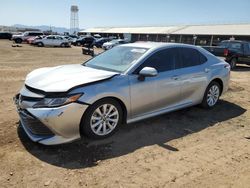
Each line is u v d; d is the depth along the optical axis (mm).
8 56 19859
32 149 4129
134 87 4711
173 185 3414
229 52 15711
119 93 4496
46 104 3992
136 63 4887
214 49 16469
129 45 5684
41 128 4090
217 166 3926
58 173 3559
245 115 6281
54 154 4016
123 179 3490
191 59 5891
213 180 3570
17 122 5148
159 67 5203
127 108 4707
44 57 20219
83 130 4328
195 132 5105
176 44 5703
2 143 4273
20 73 11219
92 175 3549
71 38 45969
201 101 6266
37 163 3766
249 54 16453
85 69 4914
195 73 5836
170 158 4074
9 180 3377
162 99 5250
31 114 4047
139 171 3688
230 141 4801
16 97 4754
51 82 4270
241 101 7516
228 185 3479
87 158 3947
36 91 4191
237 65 18344
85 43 43688
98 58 5629
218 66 6473
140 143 4516
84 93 4137
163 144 4527
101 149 4227
